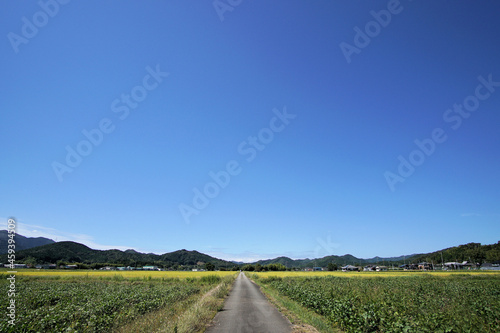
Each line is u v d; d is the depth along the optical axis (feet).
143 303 63.10
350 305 54.90
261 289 130.31
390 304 55.72
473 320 43.83
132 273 269.23
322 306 62.08
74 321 46.37
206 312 53.47
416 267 526.16
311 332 41.29
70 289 104.01
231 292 111.45
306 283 135.54
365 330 43.70
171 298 77.20
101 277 185.26
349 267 519.19
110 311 57.36
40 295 80.53
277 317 53.57
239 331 41.81
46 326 43.42
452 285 119.55
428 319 42.34
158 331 39.17
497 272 295.89
